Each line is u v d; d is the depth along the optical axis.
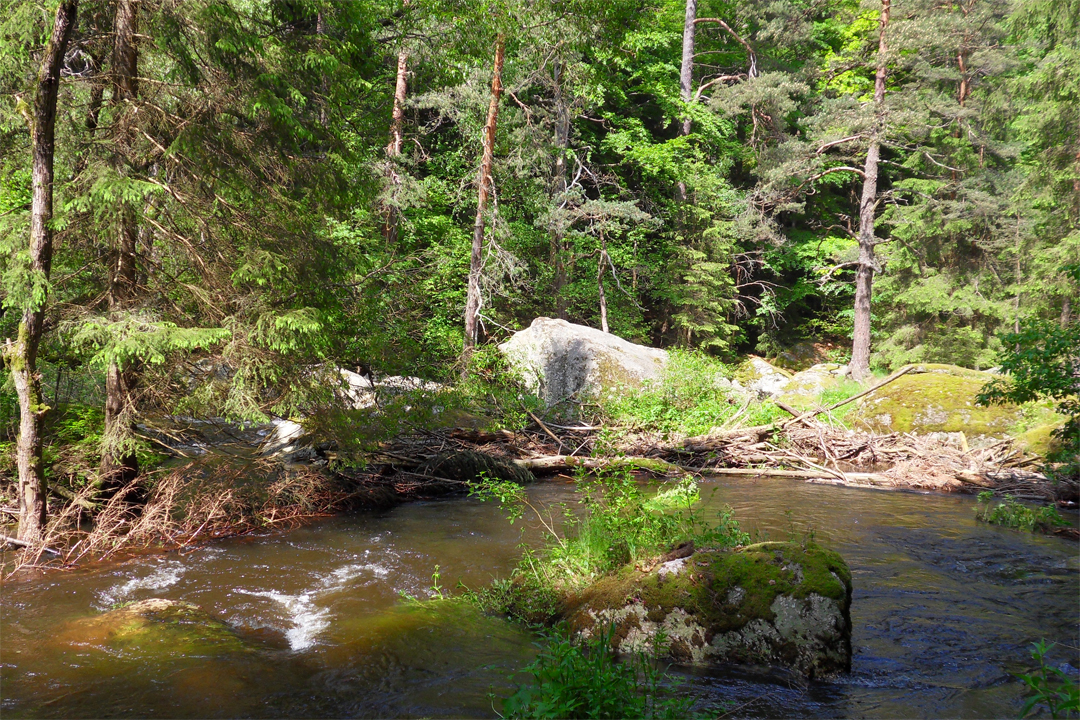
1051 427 13.60
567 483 12.30
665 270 29.02
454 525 9.30
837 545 8.45
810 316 35.91
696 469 13.46
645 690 4.45
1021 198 24.97
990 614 6.24
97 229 7.89
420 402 12.00
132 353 7.40
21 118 7.77
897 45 23.00
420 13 16.25
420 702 4.51
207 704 4.45
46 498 7.86
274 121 8.79
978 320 26.56
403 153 22.77
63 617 5.91
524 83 20.98
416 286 15.34
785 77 27.38
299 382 8.99
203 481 9.30
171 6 7.88
